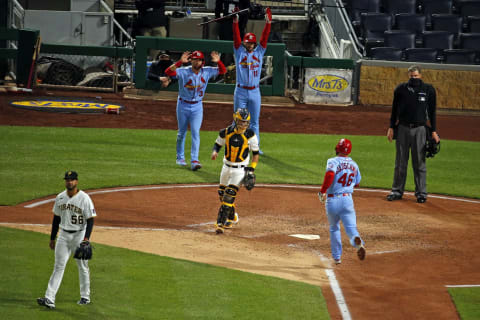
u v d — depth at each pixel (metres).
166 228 46.28
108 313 29.98
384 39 114.75
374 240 46.16
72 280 34.19
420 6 124.19
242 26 110.44
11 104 92.75
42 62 106.50
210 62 104.19
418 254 43.06
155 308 30.81
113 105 96.25
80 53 104.75
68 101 97.62
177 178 63.22
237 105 69.06
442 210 55.91
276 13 126.69
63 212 31.19
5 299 30.89
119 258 37.97
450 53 112.00
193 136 66.56
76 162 67.50
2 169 62.91
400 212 54.53
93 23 114.06
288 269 38.75
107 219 47.84
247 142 45.97
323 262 40.69
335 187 39.09
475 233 48.72
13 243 39.66
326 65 106.62
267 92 105.12
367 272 38.97
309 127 92.69
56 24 113.38
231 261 39.44
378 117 100.25
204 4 128.75
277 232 47.16
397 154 58.41
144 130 85.50
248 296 33.09
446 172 71.94
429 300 34.25
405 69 106.56
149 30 115.25
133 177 62.53
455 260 41.97
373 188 63.75
